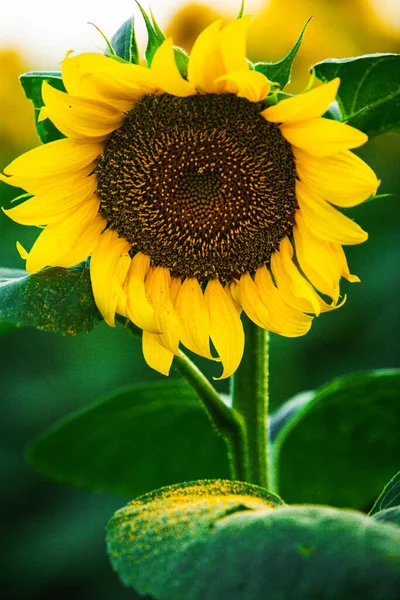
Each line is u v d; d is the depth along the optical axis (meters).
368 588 0.89
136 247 1.11
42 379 2.14
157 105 1.08
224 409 1.11
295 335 1.10
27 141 2.46
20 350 2.18
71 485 1.32
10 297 1.07
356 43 2.17
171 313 1.10
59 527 1.89
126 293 1.10
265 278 1.11
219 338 1.11
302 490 1.32
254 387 1.12
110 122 1.08
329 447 1.27
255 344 1.12
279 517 0.94
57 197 1.08
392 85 1.10
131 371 2.10
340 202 1.06
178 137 1.08
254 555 0.92
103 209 1.10
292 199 1.09
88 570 1.82
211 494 0.99
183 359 1.10
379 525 0.93
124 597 1.78
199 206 1.10
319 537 0.92
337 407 1.23
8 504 1.95
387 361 1.83
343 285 1.92
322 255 1.08
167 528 0.96
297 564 0.91
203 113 1.08
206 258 1.11
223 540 0.94
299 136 1.05
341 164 1.05
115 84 1.06
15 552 1.88
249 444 1.12
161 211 1.10
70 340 2.18
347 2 2.17
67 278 1.08
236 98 1.08
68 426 1.26
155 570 0.94
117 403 1.23
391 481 1.03
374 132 1.13
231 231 1.10
